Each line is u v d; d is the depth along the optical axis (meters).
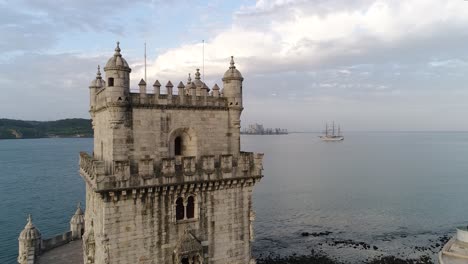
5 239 82.94
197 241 39.03
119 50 36.31
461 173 182.88
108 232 34.50
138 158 37.47
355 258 76.62
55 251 50.69
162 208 37.28
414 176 174.38
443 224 98.56
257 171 42.72
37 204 115.38
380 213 109.38
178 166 38.31
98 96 41.69
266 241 87.56
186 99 40.31
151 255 36.72
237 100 43.09
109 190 33.91
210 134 42.12
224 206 41.12
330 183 156.25
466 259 60.19
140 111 37.59
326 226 98.12
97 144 44.41
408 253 79.12
